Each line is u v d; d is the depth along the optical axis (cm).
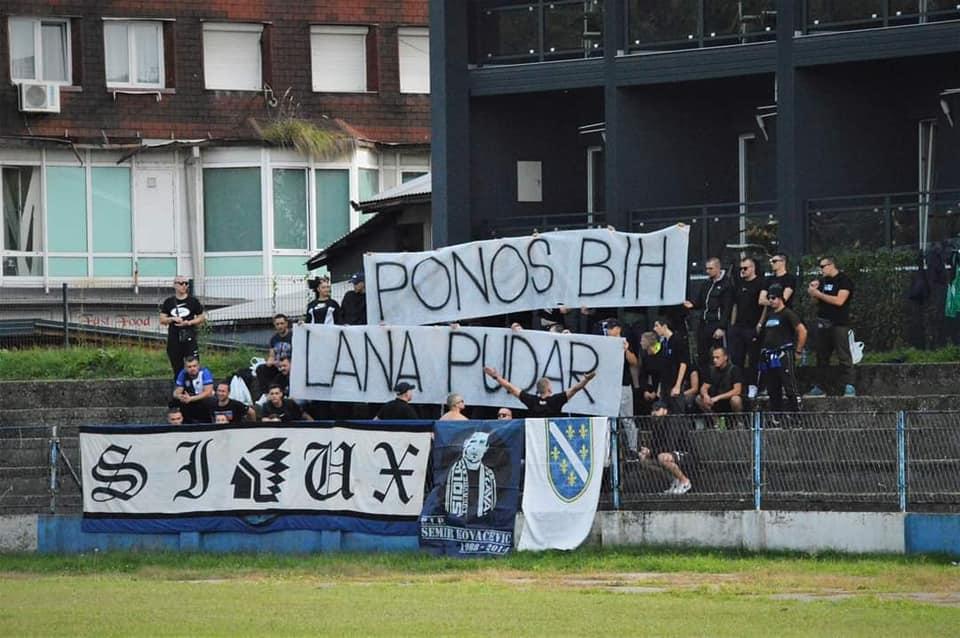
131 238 8612
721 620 3192
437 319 4828
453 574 3997
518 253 4794
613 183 5778
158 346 6794
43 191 8519
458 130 5975
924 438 4066
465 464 4288
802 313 5181
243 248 8612
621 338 4525
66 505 4669
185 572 4169
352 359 4688
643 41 5759
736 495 4181
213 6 8775
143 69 8719
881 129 5600
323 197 8688
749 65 5562
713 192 5900
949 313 5009
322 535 4400
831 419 4169
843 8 5459
